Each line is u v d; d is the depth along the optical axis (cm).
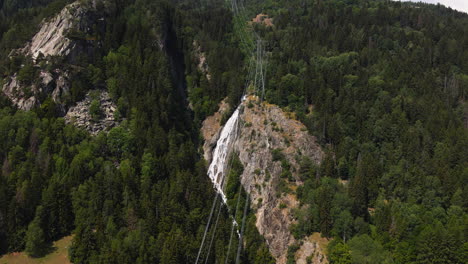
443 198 11850
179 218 11950
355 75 15775
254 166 13962
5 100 14588
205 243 11562
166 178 13275
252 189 13588
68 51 15662
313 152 13750
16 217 11631
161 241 11200
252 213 13112
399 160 13000
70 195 12238
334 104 14588
